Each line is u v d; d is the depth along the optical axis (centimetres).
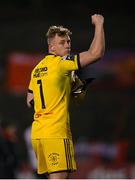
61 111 1459
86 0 6134
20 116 5072
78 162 4066
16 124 5006
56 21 5766
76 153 4144
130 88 5153
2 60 5306
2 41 5553
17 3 6281
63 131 1455
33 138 1479
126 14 5934
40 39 5584
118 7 6062
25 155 4538
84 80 1520
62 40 1498
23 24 5719
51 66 1473
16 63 5131
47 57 1505
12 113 5091
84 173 4012
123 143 4372
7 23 5747
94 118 5122
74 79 1495
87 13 5959
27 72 5122
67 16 5884
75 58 1423
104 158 4134
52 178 1449
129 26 5666
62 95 1463
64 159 1443
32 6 6094
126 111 5150
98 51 1401
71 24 5697
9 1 6231
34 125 1486
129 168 4056
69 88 1476
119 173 4034
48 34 1518
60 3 6144
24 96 5125
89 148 4181
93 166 4044
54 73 1460
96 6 6075
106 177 4009
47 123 1457
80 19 5809
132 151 4269
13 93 5125
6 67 5194
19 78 5119
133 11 6000
